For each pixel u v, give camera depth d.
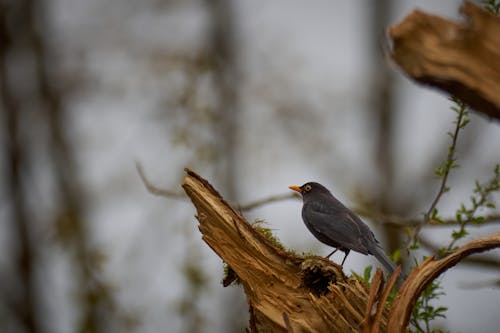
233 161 17.03
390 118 20.02
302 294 6.72
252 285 6.80
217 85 17.69
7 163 20.20
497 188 7.93
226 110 17.44
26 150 20.30
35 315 19.59
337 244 9.84
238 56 18.44
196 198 6.93
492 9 6.75
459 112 7.74
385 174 19.11
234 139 17.20
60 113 20.22
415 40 4.85
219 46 18.73
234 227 6.84
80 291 16.16
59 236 17.66
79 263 16.62
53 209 19.09
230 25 19.03
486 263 10.98
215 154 16.08
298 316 6.66
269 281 6.79
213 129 16.36
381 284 6.56
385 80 20.23
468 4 4.76
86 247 17.17
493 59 4.68
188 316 14.89
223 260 6.89
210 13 19.12
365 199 14.47
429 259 6.38
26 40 20.48
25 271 19.78
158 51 18.08
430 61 4.80
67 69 19.91
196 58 17.70
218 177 16.81
